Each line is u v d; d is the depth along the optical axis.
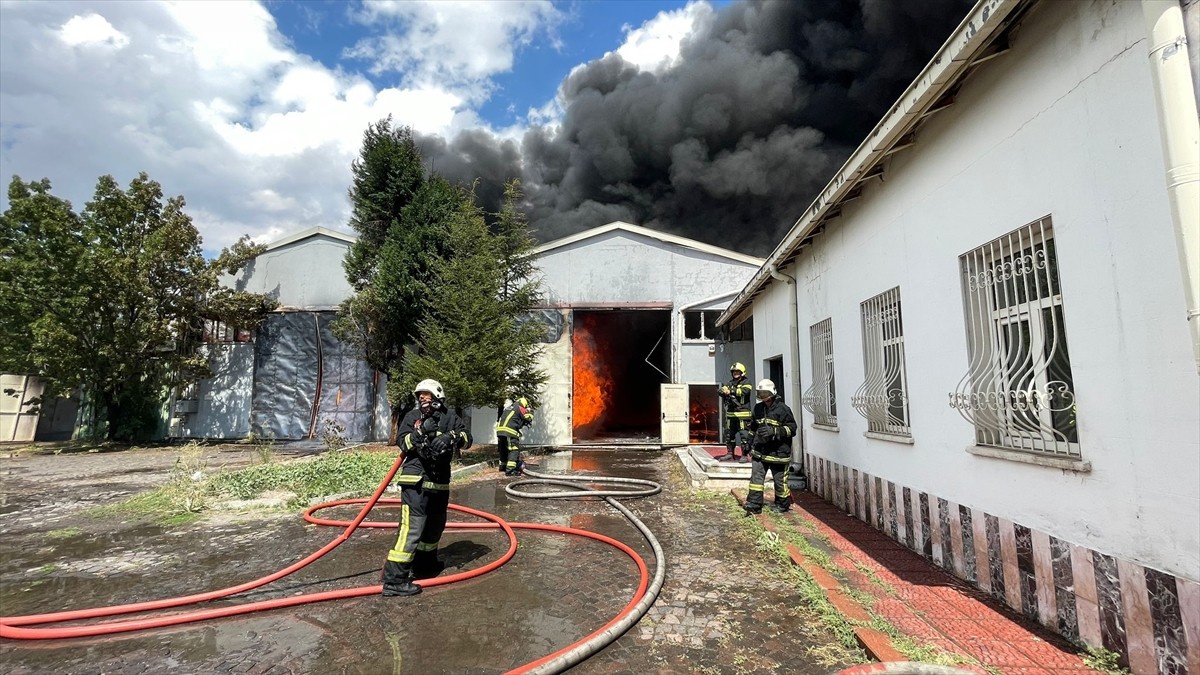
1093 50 2.89
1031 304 3.47
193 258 16.28
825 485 7.38
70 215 15.08
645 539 5.70
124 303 15.20
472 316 12.44
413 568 4.55
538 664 2.89
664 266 16.11
